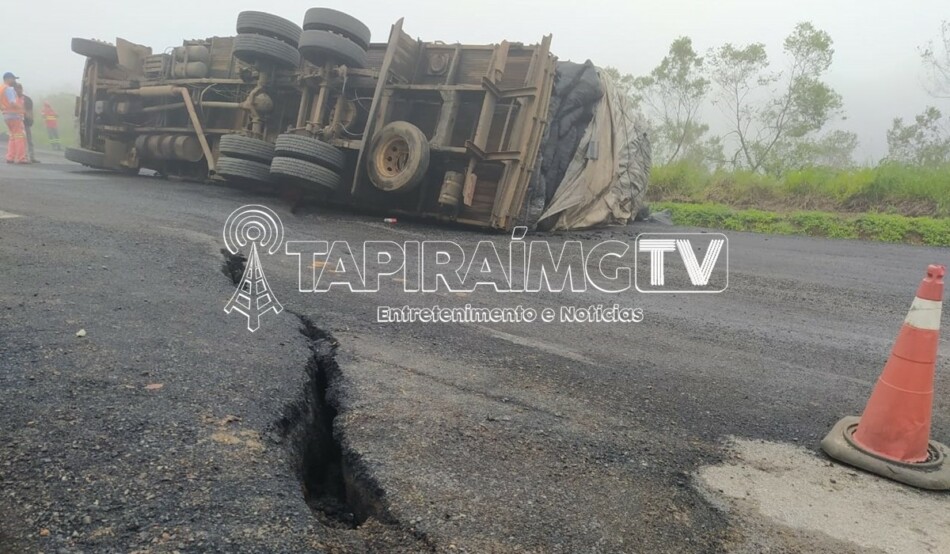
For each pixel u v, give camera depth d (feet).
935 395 12.69
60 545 5.94
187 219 26.22
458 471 8.28
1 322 11.44
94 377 9.60
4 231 19.38
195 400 9.32
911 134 72.54
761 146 72.84
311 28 33.22
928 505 8.35
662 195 52.19
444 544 6.72
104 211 25.89
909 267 27.02
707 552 6.98
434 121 33.86
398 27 31.81
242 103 37.70
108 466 7.29
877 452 9.35
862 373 13.85
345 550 6.61
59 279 14.84
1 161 54.13
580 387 11.85
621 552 6.84
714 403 11.55
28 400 8.61
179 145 42.63
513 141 31.17
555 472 8.47
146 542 6.11
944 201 38.75
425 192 33.65
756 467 9.13
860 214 39.52
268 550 6.26
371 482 7.94
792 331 17.15
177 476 7.30
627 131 38.78
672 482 8.48
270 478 7.63
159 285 15.52
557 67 35.35
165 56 44.86
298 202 33.91
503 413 10.29
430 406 10.32
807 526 7.65
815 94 67.31
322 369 12.16
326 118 35.19
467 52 33.12
